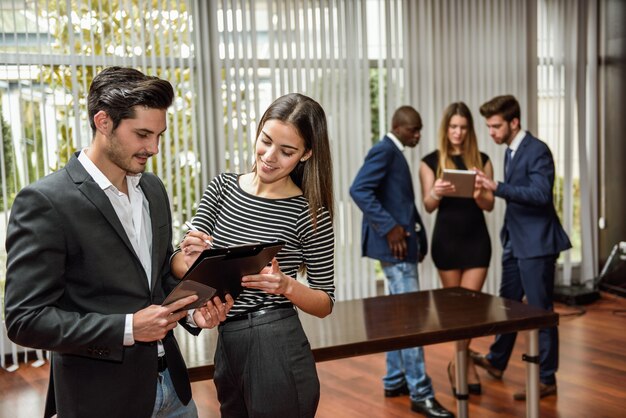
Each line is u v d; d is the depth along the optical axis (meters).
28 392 4.20
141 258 1.81
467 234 3.95
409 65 5.77
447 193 3.77
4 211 4.65
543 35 6.19
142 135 1.64
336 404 3.88
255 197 1.96
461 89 5.96
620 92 6.19
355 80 5.62
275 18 5.38
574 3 6.21
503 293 4.15
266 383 1.91
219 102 5.25
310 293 1.91
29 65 4.63
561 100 6.30
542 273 3.86
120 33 4.88
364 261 5.71
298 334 1.96
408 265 3.82
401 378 3.97
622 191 6.21
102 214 1.67
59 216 1.61
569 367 4.38
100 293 1.69
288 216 1.95
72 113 4.79
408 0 5.70
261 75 5.39
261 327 1.92
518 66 6.11
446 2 5.84
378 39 5.66
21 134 4.66
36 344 1.59
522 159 3.91
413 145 3.91
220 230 1.98
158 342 1.85
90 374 1.70
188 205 5.19
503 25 6.01
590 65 6.33
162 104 1.65
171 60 5.05
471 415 3.68
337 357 2.54
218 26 5.20
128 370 1.72
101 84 1.64
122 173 1.75
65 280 1.68
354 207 5.65
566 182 6.37
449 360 4.62
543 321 2.92
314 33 5.45
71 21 4.72
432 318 2.91
